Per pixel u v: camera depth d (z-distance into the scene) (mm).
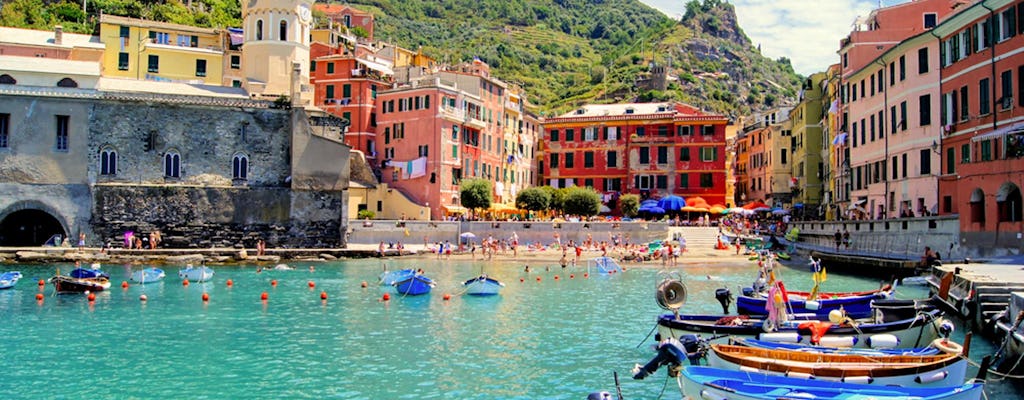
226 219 72500
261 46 86062
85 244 69062
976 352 28156
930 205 57969
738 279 56844
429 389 25047
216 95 76438
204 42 102062
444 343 32375
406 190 97812
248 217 73062
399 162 99188
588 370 27562
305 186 74438
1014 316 26547
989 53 49938
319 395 24344
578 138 112312
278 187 74000
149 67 94875
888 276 53344
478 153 105375
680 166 107000
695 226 95000
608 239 84062
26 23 115000
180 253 67812
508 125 116625
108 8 129500
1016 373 23875
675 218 104000
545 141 123625
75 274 49406
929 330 26422
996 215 45625
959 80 54250
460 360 29141
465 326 36469
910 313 29125
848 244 65625
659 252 72750
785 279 55750
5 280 48031
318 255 71375
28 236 70375
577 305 43500
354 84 104062
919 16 76938
